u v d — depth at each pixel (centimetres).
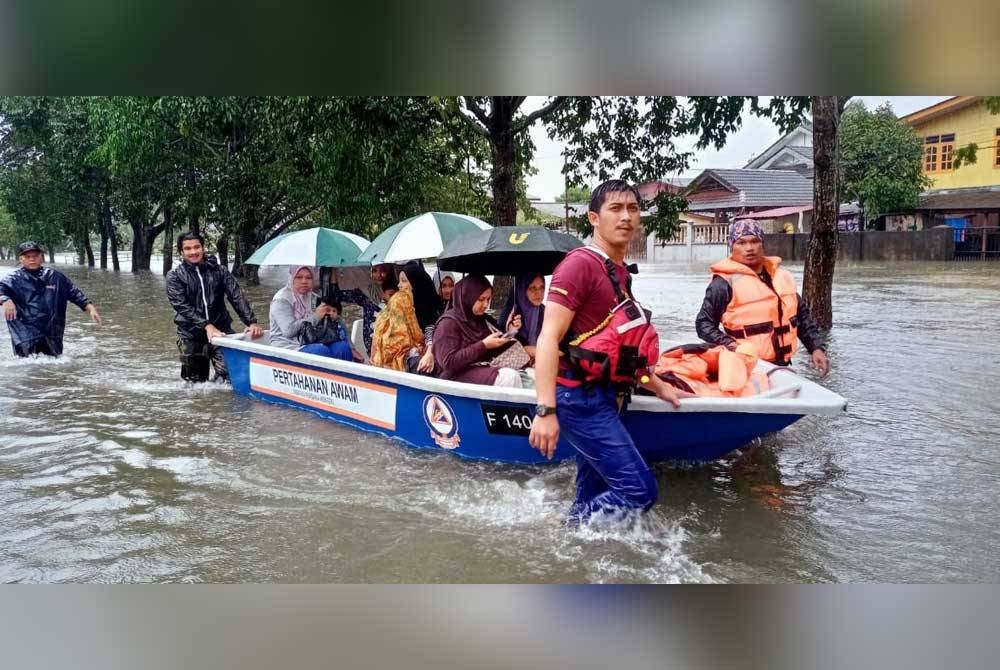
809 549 357
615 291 340
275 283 2281
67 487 456
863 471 462
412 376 496
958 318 1124
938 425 558
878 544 362
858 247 2895
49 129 2789
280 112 1170
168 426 589
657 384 401
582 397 348
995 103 1133
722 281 506
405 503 421
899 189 2838
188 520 404
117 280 2667
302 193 1666
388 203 1276
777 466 472
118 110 1878
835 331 1007
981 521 387
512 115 1239
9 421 608
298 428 575
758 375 466
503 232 518
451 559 352
